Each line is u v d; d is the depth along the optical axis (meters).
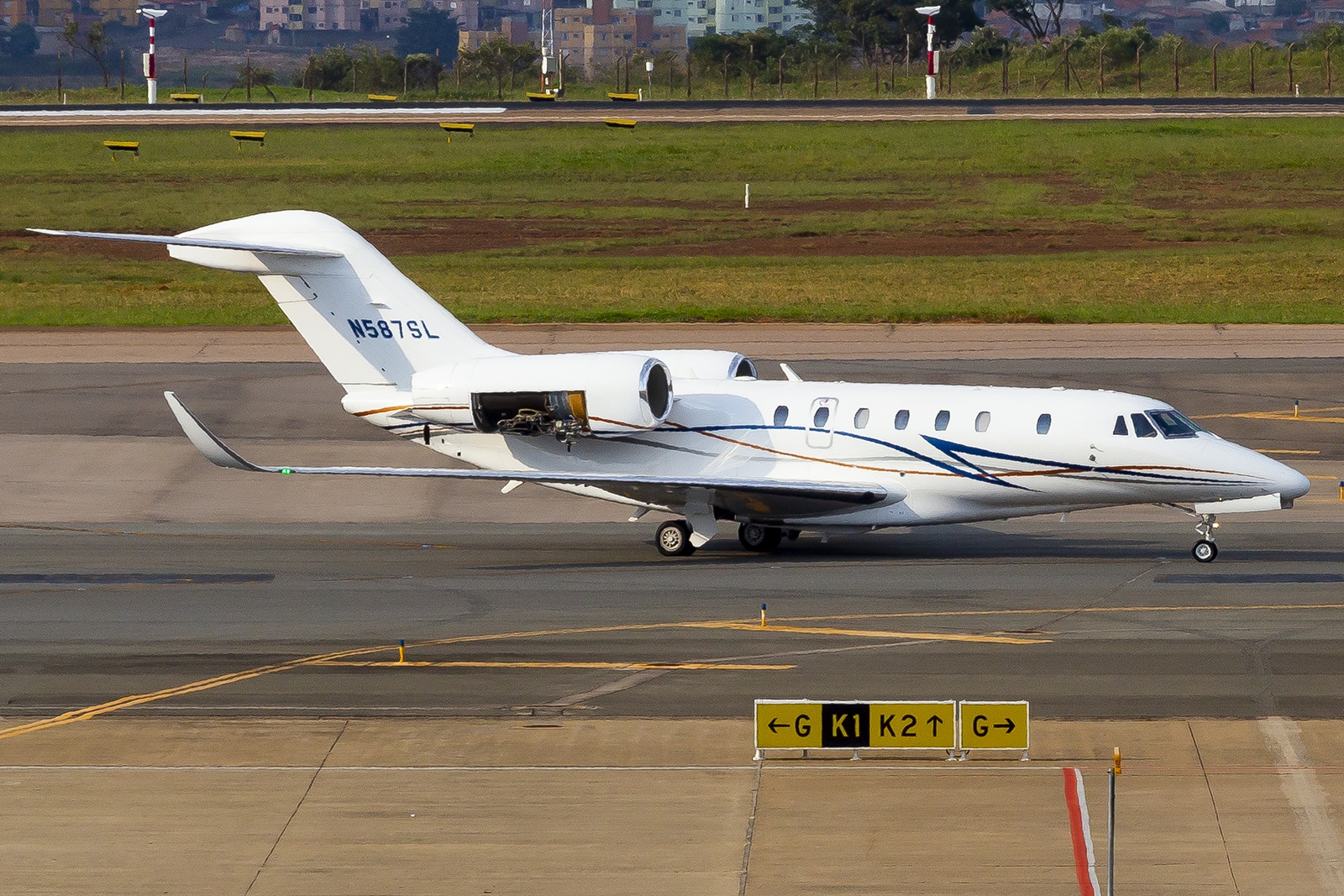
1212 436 113.19
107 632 96.31
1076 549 120.38
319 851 62.75
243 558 119.00
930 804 66.31
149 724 77.75
